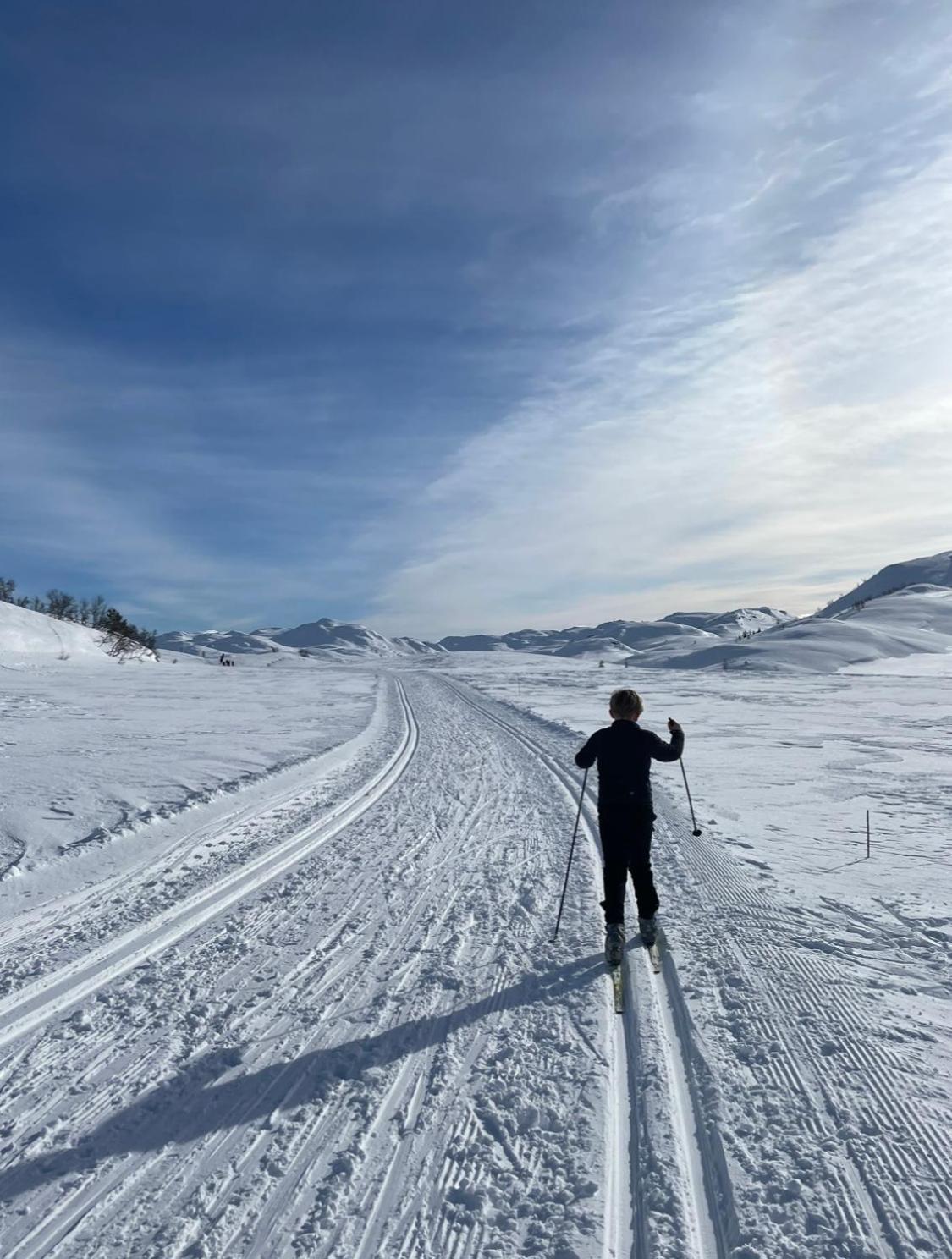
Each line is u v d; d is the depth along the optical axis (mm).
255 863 7164
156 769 11062
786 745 14883
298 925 5535
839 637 71188
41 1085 3443
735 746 14789
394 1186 2727
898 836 7859
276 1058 3658
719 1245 2402
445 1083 3404
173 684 34562
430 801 10172
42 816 8031
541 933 5281
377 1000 4266
